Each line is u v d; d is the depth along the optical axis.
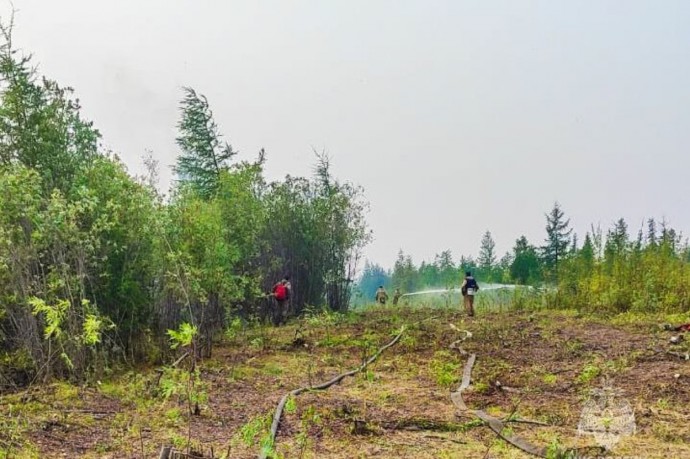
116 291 12.35
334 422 8.48
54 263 10.95
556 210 36.75
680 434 7.95
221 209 18.48
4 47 13.67
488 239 46.88
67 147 14.15
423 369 12.48
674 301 18.73
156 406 9.15
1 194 10.47
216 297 14.78
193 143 25.75
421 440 7.86
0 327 11.02
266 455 6.45
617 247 21.23
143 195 12.85
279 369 12.46
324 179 25.56
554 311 20.89
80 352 10.63
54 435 7.62
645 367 11.62
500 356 13.34
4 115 13.36
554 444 7.09
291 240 23.88
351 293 25.67
